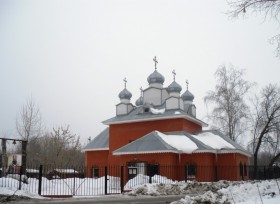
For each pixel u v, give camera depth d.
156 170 31.94
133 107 43.41
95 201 17.48
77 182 28.03
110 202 16.98
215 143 36.09
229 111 45.31
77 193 23.73
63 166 47.97
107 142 42.16
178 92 41.75
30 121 47.69
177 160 33.12
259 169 41.41
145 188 22.41
